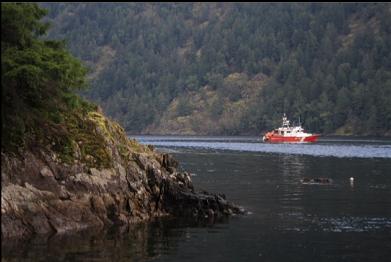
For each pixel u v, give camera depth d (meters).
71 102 43.69
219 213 51.34
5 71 37.41
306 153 152.88
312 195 65.25
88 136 47.91
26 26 40.56
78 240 39.19
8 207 39.25
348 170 98.88
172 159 56.50
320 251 37.84
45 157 43.44
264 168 102.50
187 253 36.84
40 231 40.28
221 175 88.19
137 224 45.91
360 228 45.38
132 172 49.28
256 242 40.31
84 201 44.03
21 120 40.62
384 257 36.47
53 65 39.31
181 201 50.81
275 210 54.25
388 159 127.06
